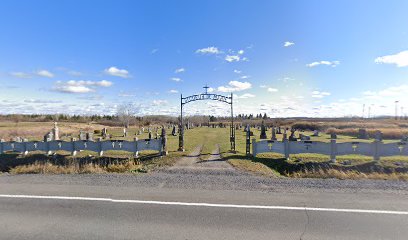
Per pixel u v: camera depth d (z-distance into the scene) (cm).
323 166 1511
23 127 5206
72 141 1936
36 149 1998
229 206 682
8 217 619
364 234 523
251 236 518
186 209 664
